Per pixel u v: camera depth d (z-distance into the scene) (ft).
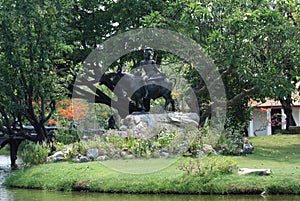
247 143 58.44
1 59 55.72
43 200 38.60
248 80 56.03
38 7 55.11
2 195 41.91
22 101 58.59
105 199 37.42
